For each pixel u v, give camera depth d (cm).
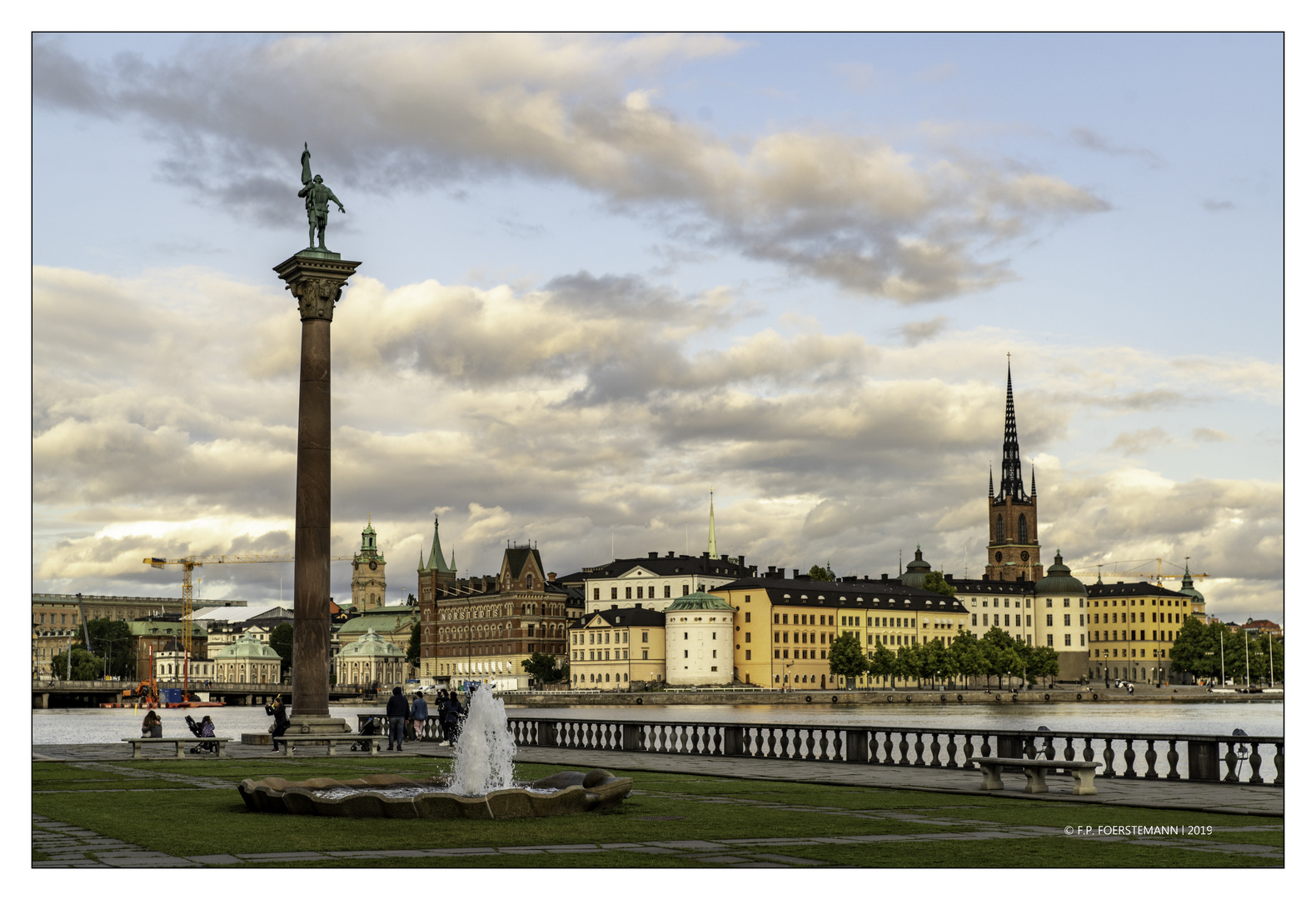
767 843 2981
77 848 2905
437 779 4094
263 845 2925
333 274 6962
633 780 4709
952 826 3303
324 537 6938
